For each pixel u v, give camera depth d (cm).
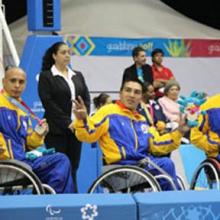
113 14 2367
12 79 1021
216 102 1054
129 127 1038
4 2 2419
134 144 1034
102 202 703
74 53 2170
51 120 1181
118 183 971
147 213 701
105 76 2209
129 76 1719
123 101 1050
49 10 1427
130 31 2336
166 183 1005
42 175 1005
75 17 2333
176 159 1354
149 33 2355
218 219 709
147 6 2455
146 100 1476
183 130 1042
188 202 706
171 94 1507
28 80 1407
